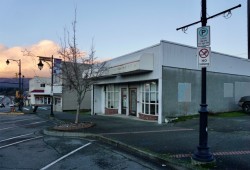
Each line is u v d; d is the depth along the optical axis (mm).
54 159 8984
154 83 19625
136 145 10523
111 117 23344
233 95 23703
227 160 7922
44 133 15719
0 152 10305
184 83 19375
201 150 7457
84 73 21188
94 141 12516
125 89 24703
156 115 19172
